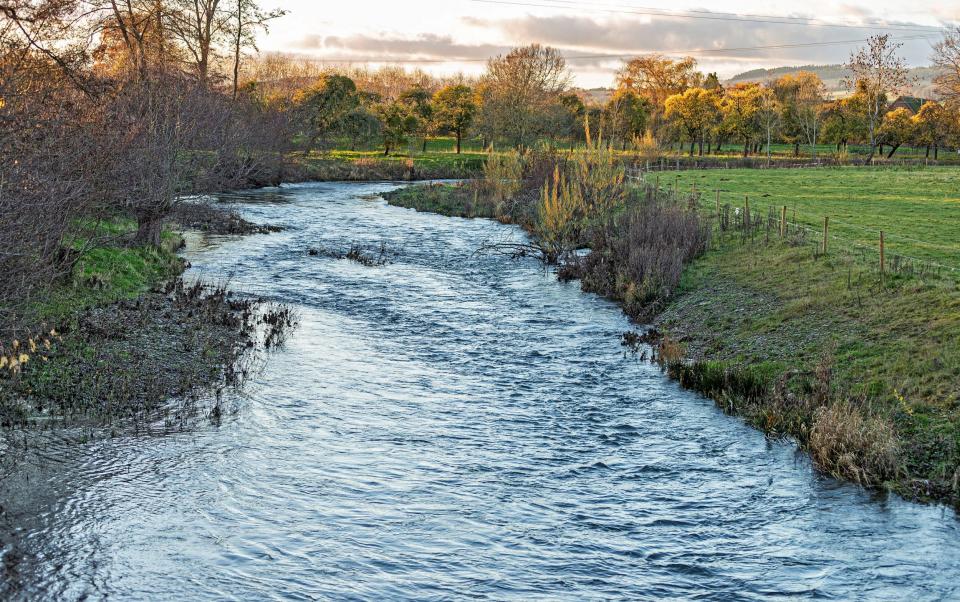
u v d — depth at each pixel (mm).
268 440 12898
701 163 78562
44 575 8617
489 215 48781
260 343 18531
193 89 30047
